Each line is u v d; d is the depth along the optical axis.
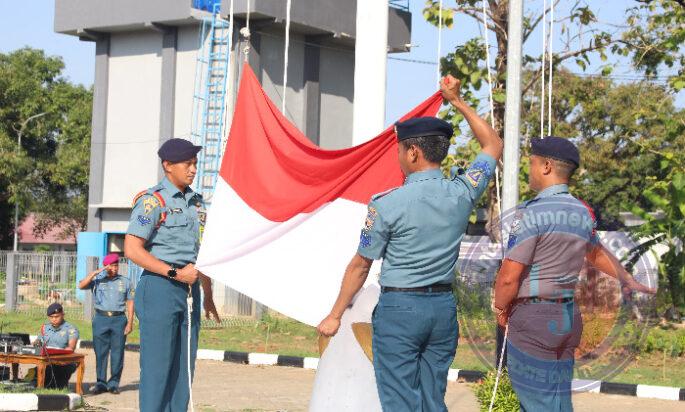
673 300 14.93
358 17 9.73
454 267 5.80
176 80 28.22
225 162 8.16
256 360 16.97
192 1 26.97
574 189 20.66
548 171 6.12
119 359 12.88
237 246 7.92
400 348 5.66
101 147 29.58
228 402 12.00
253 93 8.27
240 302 24.39
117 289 12.84
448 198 5.71
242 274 7.85
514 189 9.84
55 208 52.50
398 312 5.65
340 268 7.91
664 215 15.32
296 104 28.17
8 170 46.38
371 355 7.13
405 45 29.14
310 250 7.96
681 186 14.81
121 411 11.28
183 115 28.06
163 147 7.73
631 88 32.66
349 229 7.98
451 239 5.71
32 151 49.66
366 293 7.33
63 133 50.19
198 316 7.82
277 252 7.96
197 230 7.82
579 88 24.72
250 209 8.02
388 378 5.71
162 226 7.62
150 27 28.11
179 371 7.68
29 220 71.12
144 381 7.46
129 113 29.22
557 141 6.11
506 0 17.42
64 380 12.64
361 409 7.03
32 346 12.34
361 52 9.68
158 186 7.72
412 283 5.66
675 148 25.17
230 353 17.31
